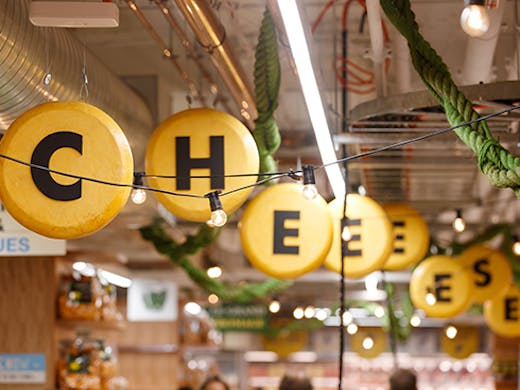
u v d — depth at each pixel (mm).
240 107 7707
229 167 5930
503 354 20328
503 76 8617
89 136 5129
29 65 5539
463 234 14836
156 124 8992
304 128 10883
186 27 8180
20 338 10180
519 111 6438
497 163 4664
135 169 8438
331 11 8031
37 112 5129
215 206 5211
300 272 7152
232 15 7395
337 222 8336
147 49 8812
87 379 10188
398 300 16031
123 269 14141
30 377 10133
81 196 5098
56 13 5086
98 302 10500
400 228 9641
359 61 9047
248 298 11273
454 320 19172
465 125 4855
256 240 7164
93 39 8555
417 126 7215
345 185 7246
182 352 16484
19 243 8500
